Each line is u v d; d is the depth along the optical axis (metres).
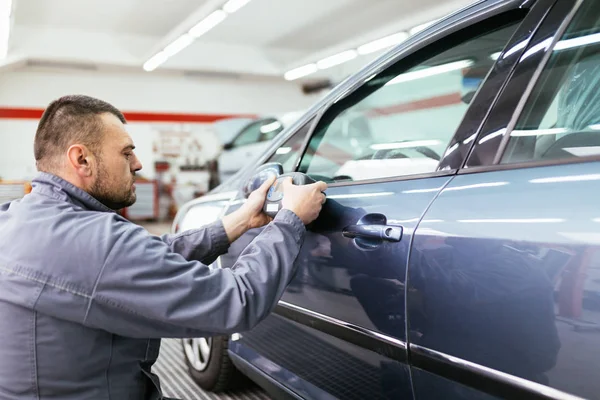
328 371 1.21
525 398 0.73
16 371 0.85
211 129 11.73
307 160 1.56
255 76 11.77
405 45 1.26
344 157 1.70
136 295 0.84
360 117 3.46
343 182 1.23
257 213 1.23
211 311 0.86
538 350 0.71
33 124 10.20
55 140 0.94
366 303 1.04
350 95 1.44
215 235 1.21
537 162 0.81
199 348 2.11
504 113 0.90
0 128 9.95
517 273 0.74
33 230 0.86
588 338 0.65
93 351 0.88
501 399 0.77
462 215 0.85
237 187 1.88
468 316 0.81
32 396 0.86
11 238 0.87
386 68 1.30
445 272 0.85
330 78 12.36
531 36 0.92
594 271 0.64
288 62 11.29
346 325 1.11
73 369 0.87
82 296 0.83
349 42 9.54
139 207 9.86
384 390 1.03
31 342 0.84
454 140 0.98
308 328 1.28
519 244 0.74
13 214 0.92
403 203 0.99
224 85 11.89
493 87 0.95
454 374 0.85
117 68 10.48
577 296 0.66
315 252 1.21
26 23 8.70
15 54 8.71
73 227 0.86
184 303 0.85
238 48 10.77
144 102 11.10
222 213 1.81
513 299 0.74
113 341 0.92
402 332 0.95
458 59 1.22
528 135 0.85
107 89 10.78
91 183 0.97
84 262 0.83
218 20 7.62
